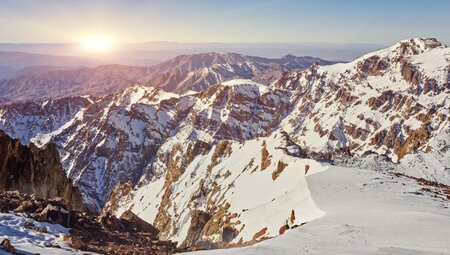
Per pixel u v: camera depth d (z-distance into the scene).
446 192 55.44
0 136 63.91
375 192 50.97
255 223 79.50
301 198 56.38
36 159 72.81
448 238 27.12
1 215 27.03
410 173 125.75
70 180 82.06
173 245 32.47
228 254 24.19
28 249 21.45
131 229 37.03
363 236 28.92
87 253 23.06
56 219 29.36
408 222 32.03
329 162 115.69
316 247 26.16
